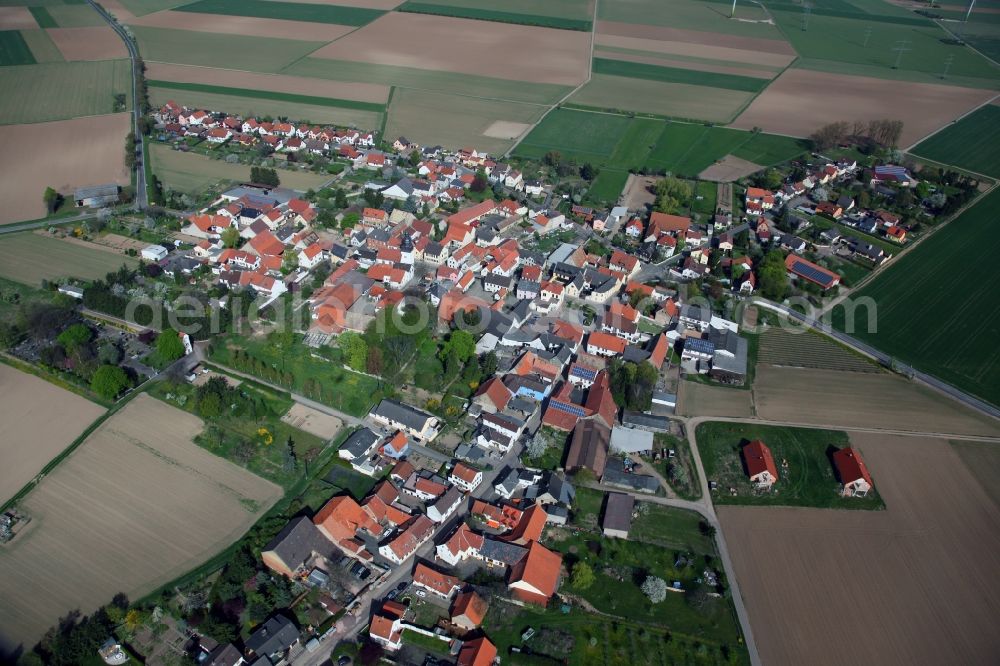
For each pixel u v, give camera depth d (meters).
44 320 189.75
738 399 183.88
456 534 138.88
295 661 120.31
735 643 125.31
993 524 149.88
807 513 151.38
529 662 120.81
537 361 189.38
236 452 157.88
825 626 128.38
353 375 183.88
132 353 188.00
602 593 133.75
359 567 136.50
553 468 160.25
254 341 194.12
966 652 124.81
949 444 171.00
